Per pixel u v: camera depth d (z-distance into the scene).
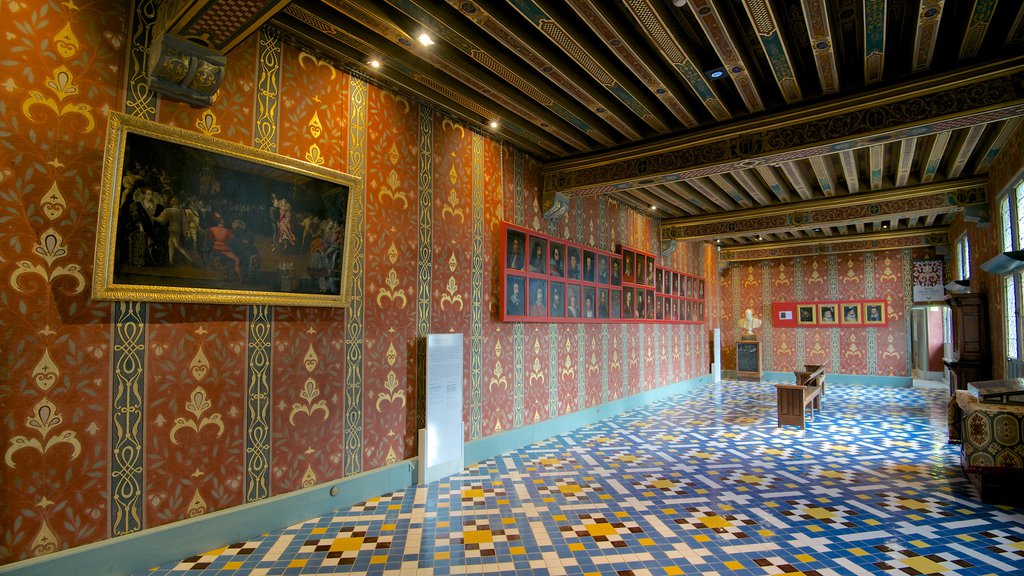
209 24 3.15
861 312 15.12
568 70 5.00
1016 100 4.60
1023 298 6.76
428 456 5.39
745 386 14.09
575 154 7.24
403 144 5.32
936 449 6.93
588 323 8.67
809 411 9.95
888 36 4.80
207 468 3.74
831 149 5.67
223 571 3.43
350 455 4.72
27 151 2.97
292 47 4.32
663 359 11.81
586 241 8.70
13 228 2.92
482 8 3.91
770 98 5.74
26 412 2.96
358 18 3.95
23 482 2.94
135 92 3.40
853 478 5.61
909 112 5.09
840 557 3.70
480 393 6.29
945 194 8.88
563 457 6.47
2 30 2.90
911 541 3.98
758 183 9.27
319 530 4.14
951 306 9.90
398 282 5.22
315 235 4.38
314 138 4.45
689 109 5.84
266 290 4.03
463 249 6.06
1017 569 3.53
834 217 10.04
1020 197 6.75
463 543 3.91
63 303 3.10
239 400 3.93
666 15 4.12
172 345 3.58
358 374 4.81
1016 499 4.79
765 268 16.58
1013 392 4.95
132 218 3.29
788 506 4.74
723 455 6.59
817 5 3.92
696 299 14.00
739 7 4.34
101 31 3.27
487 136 6.52
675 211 11.22
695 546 3.88
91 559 3.16
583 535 4.07
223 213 3.77
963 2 4.30
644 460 6.34
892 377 14.59
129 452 3.36
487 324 6.42
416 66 4.82
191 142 3.54
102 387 3.25
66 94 3.12
